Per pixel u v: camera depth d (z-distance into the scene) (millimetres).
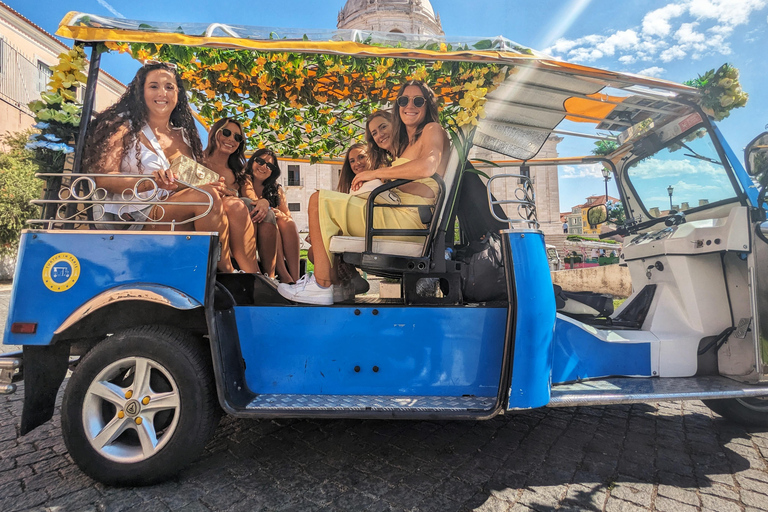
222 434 2865
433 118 2779
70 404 2189
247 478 2291
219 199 2664
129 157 2578
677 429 3000
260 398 2354
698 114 3109
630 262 3605
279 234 3893
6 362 2207
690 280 3004
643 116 3324
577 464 2467
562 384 2711
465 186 2859
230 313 2465
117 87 2768
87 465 2174
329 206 2541
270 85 3445
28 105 2355
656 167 3666
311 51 2283
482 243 2775
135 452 2225
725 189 3111
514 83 2717
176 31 2268
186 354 2215
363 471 2367
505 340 2297
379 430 2941
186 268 2250
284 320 2451
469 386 2398
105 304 2170
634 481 2279
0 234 16406
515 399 2223
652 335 2984
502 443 2746
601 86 2770
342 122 4125
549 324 2348
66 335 2275
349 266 2797
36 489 2178
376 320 2418
